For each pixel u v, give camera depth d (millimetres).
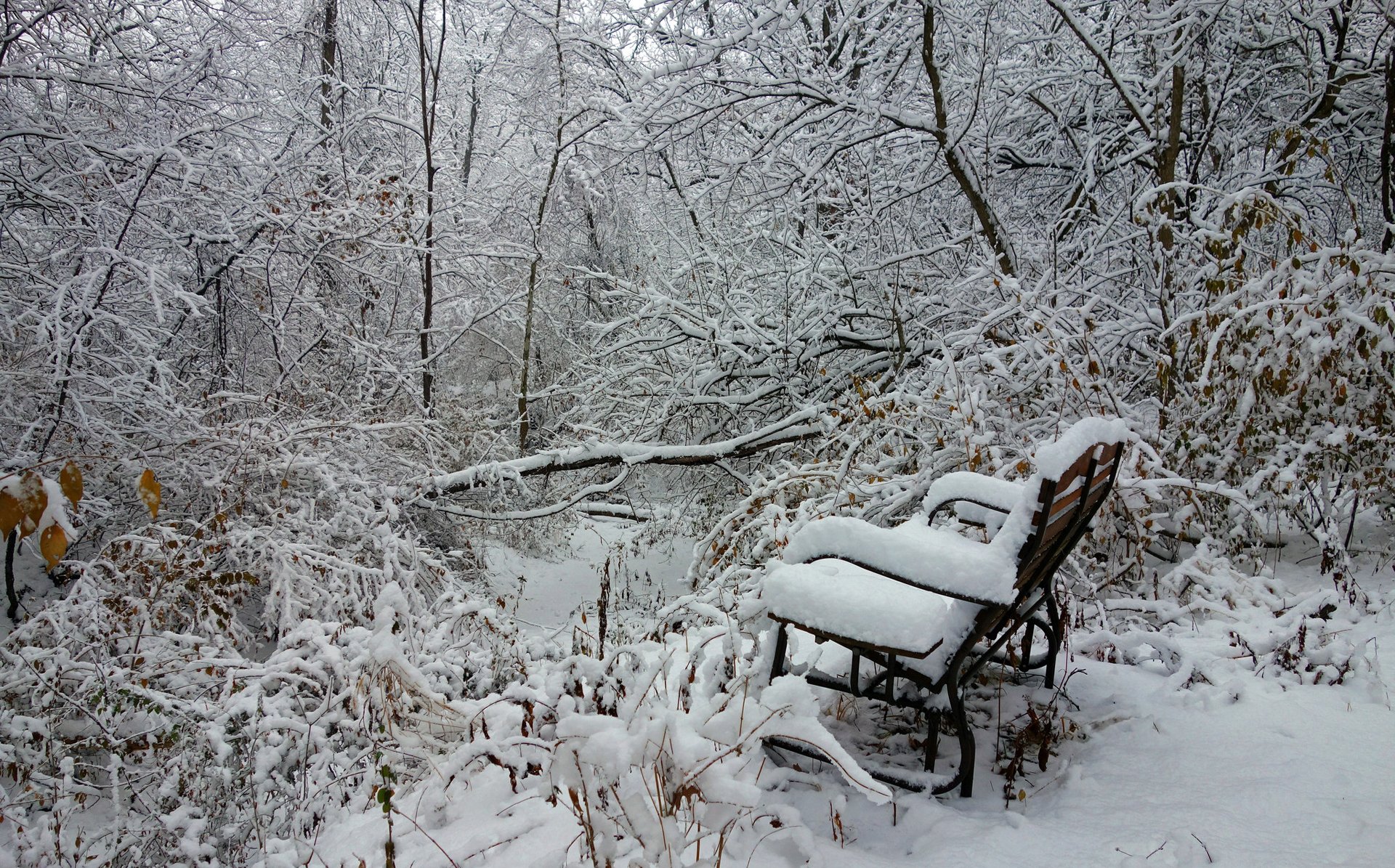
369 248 9258
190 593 5309
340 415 8469
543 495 10773
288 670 3662
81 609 4617
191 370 8117
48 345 6098
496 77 15211
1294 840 2129
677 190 10375
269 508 6539
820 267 8656
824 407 8148
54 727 3842
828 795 2547
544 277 13781
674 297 9742
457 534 9188
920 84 9234
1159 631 4000
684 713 2303
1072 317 6375
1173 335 6027
